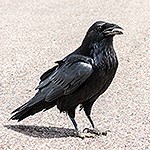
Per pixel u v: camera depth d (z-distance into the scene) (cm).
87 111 990
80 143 936
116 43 1641
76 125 970
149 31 1748
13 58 1508
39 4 2128
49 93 943
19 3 2148
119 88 1260
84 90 932
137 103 1161
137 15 1938
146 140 957
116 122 1052
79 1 2161
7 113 1095
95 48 928
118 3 2112
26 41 1672
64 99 948
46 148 906
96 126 1027
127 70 1398
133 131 1002
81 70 920
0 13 2000
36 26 1836
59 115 1088
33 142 931
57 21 1891
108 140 955
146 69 1409
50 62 1479
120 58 1502
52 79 951
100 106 1144
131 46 1608
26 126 1017
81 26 1828
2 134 966
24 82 1311
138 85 1283
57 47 1612
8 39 1694
